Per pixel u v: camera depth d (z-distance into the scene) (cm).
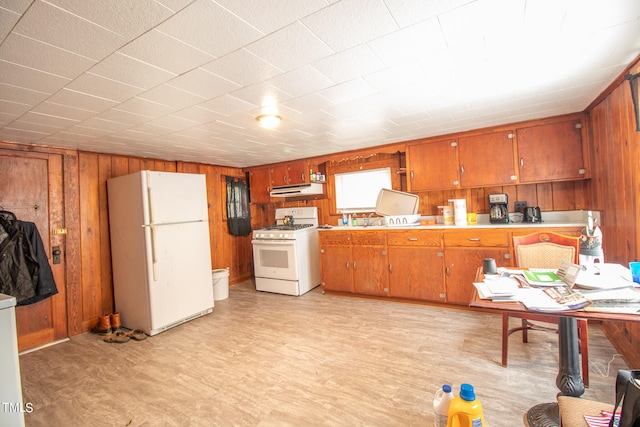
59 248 310
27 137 274
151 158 396
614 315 110
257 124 275
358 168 437
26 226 281
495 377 200
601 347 229
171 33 132
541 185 328
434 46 157
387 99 230
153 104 213
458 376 203
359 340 265
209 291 358
